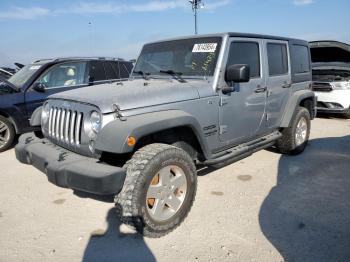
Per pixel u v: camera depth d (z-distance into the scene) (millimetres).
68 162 2938
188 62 4023
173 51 4234
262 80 4473
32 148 3473
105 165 2791
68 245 3031
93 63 7285
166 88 3406
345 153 5688
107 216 3553
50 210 3725
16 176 4863
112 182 2670
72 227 3344
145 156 2957
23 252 2930
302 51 5633
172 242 3035
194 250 2898
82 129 3074
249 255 2803
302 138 5605
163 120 3021
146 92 3238
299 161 5285
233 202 3814
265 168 4969
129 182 2896
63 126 3350
